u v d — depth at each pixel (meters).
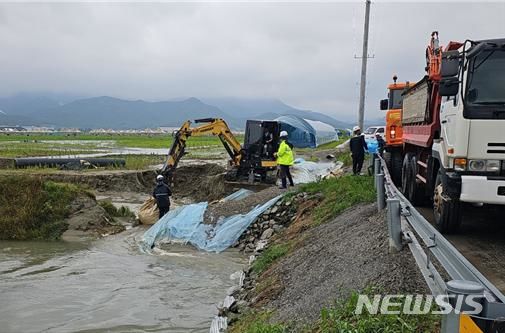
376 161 13.30
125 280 11.63
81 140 96.44
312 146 48.25
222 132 23.12
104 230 17.20
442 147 8.07
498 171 7.05
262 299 8.53
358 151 17.08
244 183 22.86
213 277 11.82
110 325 8.86
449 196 7.48
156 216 18.39
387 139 14.86
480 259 6.79
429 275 4.79
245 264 12.84
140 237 16.25
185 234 15.43
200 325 8.84
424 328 4.53
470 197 7.09
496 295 3.39
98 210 18.05
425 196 10.97
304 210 14.41
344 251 8.30
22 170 27.91
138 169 30.25
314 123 63.38
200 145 71.06
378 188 9.74
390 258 6.46
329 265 7.98
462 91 7.16
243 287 10.20
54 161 30.39
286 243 12.12
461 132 7.18
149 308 9.73
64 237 16.45
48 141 86.50
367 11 24.27
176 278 11.76
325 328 5.15
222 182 23.94
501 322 3.23
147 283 11.38
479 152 7.11
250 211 15.76
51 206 17.41
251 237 14.77
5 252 14.58
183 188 27.83
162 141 92.12
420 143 10.14
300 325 6.02
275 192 16.92
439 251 4.65
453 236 8.05
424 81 9.92
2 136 117.75
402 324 4.55
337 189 14.35
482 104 7.05
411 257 6.27
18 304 9.95
